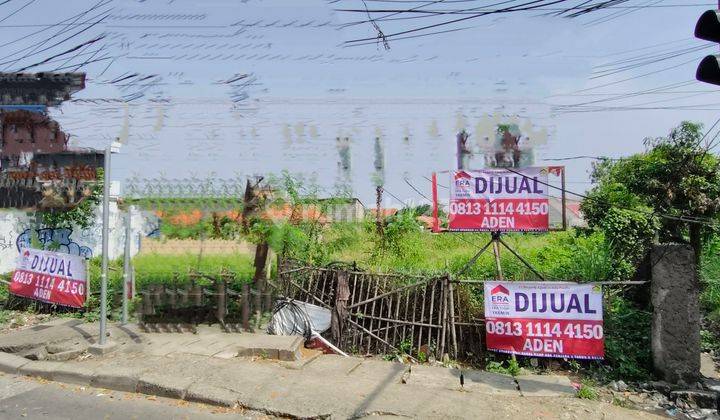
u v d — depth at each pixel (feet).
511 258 37.06
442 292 23.22
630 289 26.08
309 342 24.18
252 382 18.47
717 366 22.41
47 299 31.22
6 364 21.17
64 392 18.52
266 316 26.91
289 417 16.12
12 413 16.47
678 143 33.09
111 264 38.99
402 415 15.98
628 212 33.71
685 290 19.93
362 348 23.97
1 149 42.11
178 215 32.53
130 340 24.12
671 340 19.99
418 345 23.08
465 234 45.14
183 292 27.30
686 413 17.80
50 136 42.24
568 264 32.50
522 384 19.31
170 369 19.66
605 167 38.22
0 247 45.14
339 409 16.28
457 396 17.67
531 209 24.20
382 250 35.63
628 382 20.33
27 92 39.60
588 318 20.94
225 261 35.24
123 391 18.70
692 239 31.99
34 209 45.29
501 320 21.89
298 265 27.50
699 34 11.22
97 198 45.50
